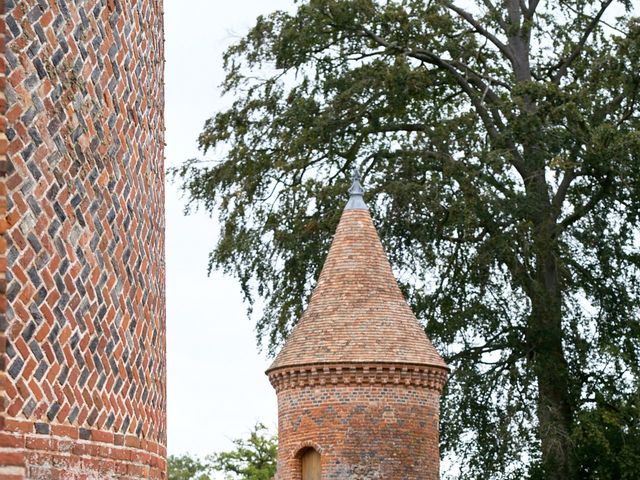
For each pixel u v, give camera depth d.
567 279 44.97
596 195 45.34
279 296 46.19
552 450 42.16
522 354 45.59
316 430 38.06
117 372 13.85
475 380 44.47
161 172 16.14
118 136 14.27
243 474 71.25
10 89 11.86
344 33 48.38
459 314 44.19
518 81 47.72
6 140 11.67
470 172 43.91
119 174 14.24
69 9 13.15
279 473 38.97
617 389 44.41
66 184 12.81
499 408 44.50
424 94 46.69
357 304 39.31
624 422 43.03
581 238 45.66
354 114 46.72
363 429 37.75
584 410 42.94
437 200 43.50
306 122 47.06
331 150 47.78
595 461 43.97
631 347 45.28
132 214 14.62
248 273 46.31
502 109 43.91
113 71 14.23
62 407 12.48
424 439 38.22
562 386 44.88
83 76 13.39
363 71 46.53
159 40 16.30
